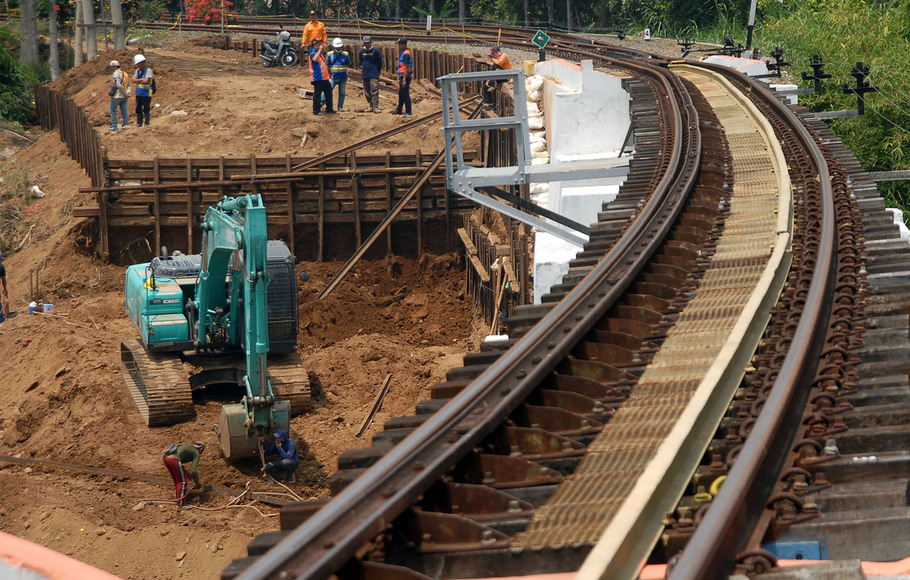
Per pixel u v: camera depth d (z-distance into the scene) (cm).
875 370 1362
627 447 1211
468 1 13988
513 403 1292
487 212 5606
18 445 3759
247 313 3225
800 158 2781
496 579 921
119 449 3397
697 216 2317
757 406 1233
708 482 1100
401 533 1025
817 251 1898
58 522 2823
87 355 4206
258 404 3148
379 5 14488
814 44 5812
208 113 6575
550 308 1747
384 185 5900
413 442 1134
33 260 5725
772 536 972
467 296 5612
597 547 889
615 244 2064
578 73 4478
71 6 10375
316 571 887
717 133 3238
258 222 3141
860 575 806
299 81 7656
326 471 3297
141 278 4078
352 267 5853
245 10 14375
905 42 5388
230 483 3180
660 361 1515
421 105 6900
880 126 5194
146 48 9362
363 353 4269
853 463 1072
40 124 8288
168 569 2639
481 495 1093
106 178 5734
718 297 1783
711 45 7256
